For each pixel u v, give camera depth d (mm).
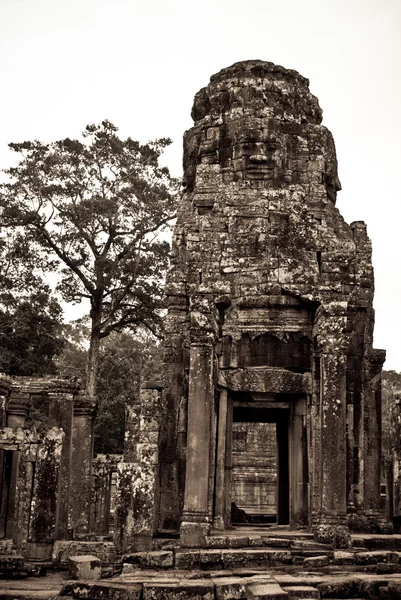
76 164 45156
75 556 16719
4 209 43562
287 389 23391
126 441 23297
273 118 26109
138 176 46219
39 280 45344
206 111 27719
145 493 19734
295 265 23875
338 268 22859
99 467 29797
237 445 38094
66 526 23078
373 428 24719
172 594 14094
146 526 19516
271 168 25672
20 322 43250
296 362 23703
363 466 23812
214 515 22531
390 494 24719
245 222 24750
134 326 48062
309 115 27156
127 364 53062
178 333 24719
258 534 20672
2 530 25047
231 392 23672
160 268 45125
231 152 26125
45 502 18578
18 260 44844
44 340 44500
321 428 20953
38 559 18172
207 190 25922
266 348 23781
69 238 44750
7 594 14047
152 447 20188
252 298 23688
